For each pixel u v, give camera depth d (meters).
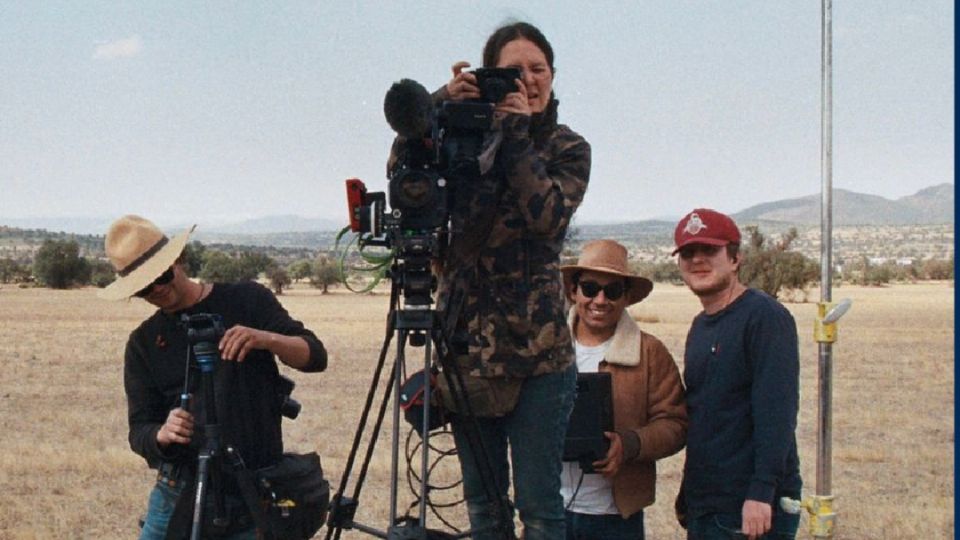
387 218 3.86
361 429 4.23
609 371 5.36
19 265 163.50
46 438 16.92
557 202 3.83
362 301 106.31
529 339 3.97
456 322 4.00
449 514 10.81
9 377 27.38
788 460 5.00
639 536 5.43
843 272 176.25
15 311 74.31
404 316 3.87
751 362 4.88
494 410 4.05
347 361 31.53
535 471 4.05
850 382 26.48
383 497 11.62
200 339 4.32
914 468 14.30
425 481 3.89
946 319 64.50
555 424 4.05
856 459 14.91
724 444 4.97
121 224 4.54
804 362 32.56
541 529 4.07
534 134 4.11
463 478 4.41
